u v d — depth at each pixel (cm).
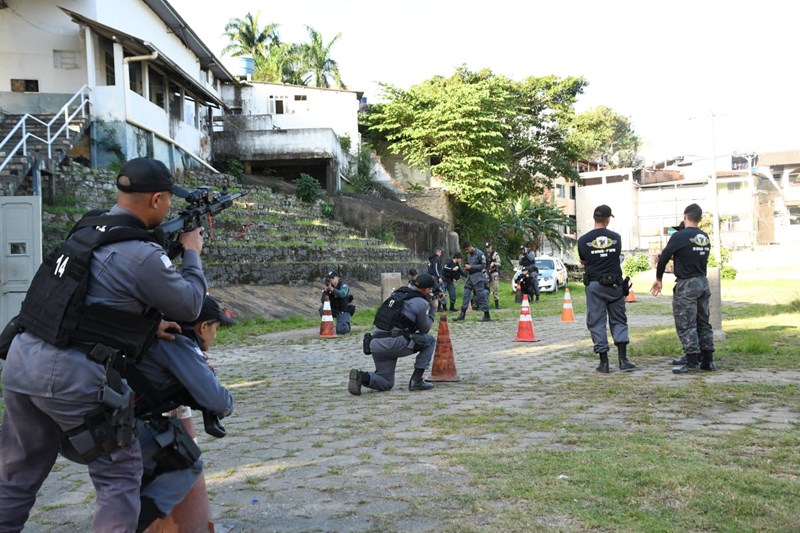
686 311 754
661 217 6050
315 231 2517
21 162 1543
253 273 1888
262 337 1344
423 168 3584
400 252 2819
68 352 234
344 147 3422
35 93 2016
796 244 5469
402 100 3534
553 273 2789
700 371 759
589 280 793
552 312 1816
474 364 920
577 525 316
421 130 3447
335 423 579
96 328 237
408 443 495
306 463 453
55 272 241
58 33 2073
